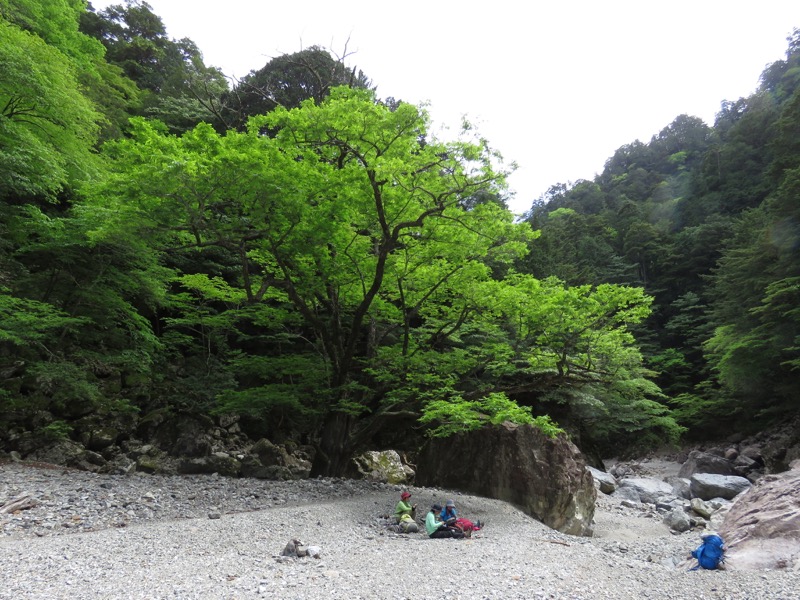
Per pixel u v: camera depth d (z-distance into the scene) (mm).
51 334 15984
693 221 58438
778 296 24750
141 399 19562
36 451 14883
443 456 15078
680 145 103438
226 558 6723
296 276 14992
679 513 14734
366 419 19422
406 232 13359
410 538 8922
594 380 15414
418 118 12141
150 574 5863
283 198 11422
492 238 13656
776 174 35281
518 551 8227
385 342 21656
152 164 10562
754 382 28094
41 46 15188
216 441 19172
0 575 5660
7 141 13805
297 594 5332
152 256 17500
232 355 22328
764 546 8617
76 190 16125
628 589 6281
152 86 36219
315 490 12633
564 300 13688
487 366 15922
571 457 13844
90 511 9320
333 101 13195
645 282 47812
